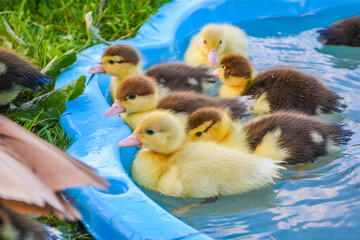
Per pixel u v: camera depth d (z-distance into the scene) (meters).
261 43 1.04
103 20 1.05
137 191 0.66
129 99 0.81
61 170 0.34
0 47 0.89
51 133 0.79
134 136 0.73
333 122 0.82
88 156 0.72
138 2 1.08
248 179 0.71
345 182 0.73
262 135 0.76
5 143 0.34
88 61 0.91
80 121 0.78
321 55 0.99
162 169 0.72
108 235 0.63
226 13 1.10
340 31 1.01
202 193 0.71
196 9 1.07
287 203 0.70
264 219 0.68
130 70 0.89
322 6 1.12
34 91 0.84
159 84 0.88
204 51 0.97
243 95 0.87
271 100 0.85
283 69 0.88
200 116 0.76
